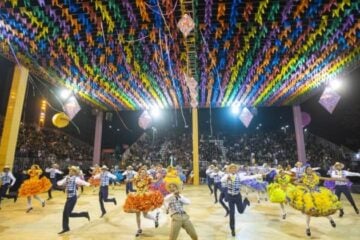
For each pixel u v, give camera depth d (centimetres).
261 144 2555
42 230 572
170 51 778
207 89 1234
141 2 530
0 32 688
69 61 874
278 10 593
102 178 743
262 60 844
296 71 967
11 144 929
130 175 1062
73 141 2269
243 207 550
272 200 680
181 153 2452
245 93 1302
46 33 693
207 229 573
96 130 1694
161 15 588
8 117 932
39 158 1490
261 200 1000
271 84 1123
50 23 625
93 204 929
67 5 573
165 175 832
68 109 912
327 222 626
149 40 713
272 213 744
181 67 901
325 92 820
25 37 703
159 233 547
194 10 579
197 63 896
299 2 550
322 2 559
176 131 2925
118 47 758
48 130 2055
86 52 795
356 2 549
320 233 532
